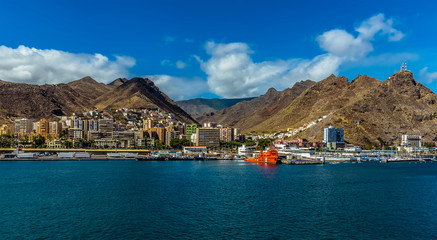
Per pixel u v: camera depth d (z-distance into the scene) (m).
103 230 91.69
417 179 198.25
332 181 185.62
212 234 88.50
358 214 109.00
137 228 93.38
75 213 108.94
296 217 104.75
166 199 130.75
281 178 197.75
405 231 91.94
